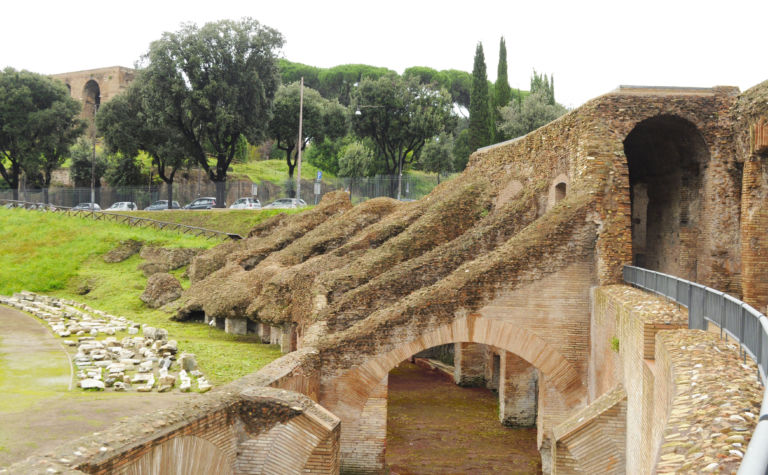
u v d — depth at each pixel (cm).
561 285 1912
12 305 3859
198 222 5647
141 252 4991
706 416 720
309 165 9419
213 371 2169
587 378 1902
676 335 1138
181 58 5756
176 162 6475
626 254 1909
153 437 1062
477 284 1900
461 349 2909
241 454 1330
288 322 2748
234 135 6147
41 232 5484
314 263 2845
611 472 1424
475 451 2070
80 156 8025
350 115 6950
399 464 1945
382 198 3672
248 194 6725
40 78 7244
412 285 2150
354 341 1880
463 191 2627
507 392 2327
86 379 1909
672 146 2303
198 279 4238
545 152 2452
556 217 1941
